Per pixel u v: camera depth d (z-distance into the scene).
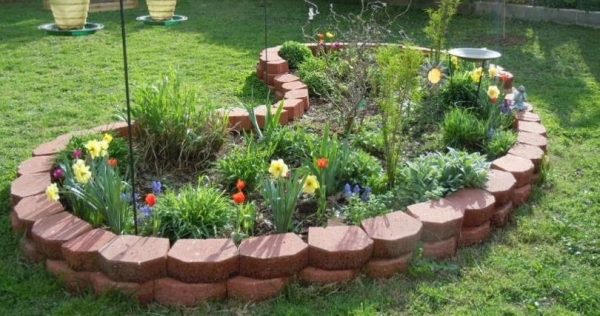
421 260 3.17
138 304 2.88
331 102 5.61
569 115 5.64
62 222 3.20
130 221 3.30
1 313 2.84
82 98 6.08
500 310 2.87
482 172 3.66
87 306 2.85
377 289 3.01
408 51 3.78
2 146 4.82
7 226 3.60
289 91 5.70
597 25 9.48
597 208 3.85
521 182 3.88
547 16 9.98
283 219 3.27
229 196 3.79
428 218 3.24
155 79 6.71
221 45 8.48
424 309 2.88
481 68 5.09
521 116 4.96
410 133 4.86
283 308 2.85
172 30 9.47
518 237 3.54
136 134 4.37
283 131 4.41
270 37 9.05
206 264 2.84
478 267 3.21
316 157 3.88
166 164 4.25
